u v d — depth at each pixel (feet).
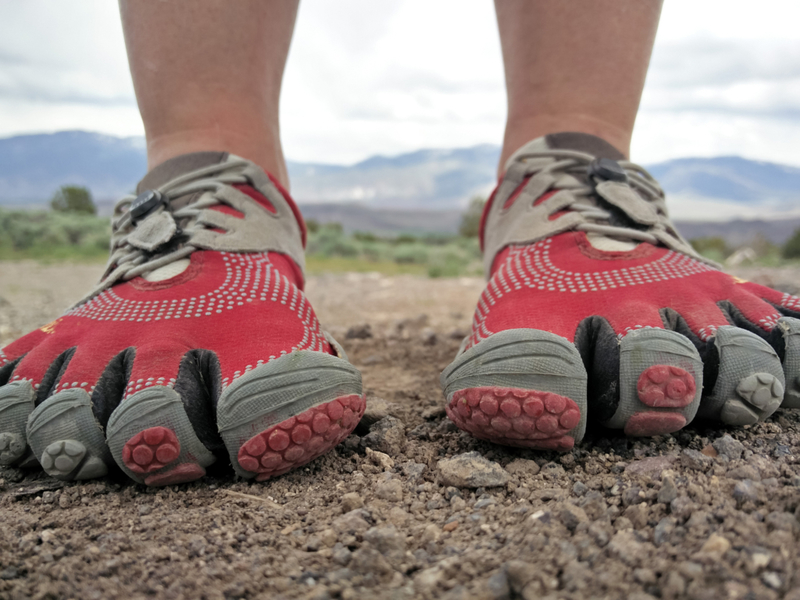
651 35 0.83
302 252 0.87
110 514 0.53
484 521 0.49
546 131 0.83
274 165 0.86
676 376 0.54
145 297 0.64
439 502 0.54
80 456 0.54
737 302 0.62
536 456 0.60
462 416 0.57
